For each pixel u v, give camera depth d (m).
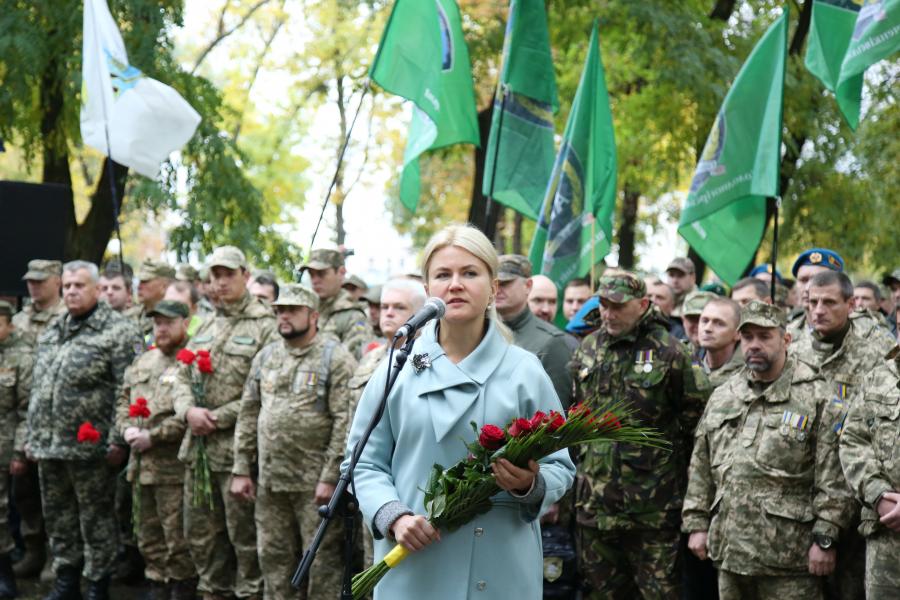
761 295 7.59
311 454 6.70
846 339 5.72
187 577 7.65
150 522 7.75
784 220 15.78
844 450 5.01
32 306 9.41
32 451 7.93
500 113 8.32
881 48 7.24
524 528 3.62
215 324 7.56
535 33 8.42
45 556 8.91
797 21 16.11
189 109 9.22
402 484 3.61
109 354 7.92
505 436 3.36
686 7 14.84
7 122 13.13
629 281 5.73
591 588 5.91
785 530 5.29
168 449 7.60
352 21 17.98
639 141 16.45
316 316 6.88
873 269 17.31
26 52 12.63
